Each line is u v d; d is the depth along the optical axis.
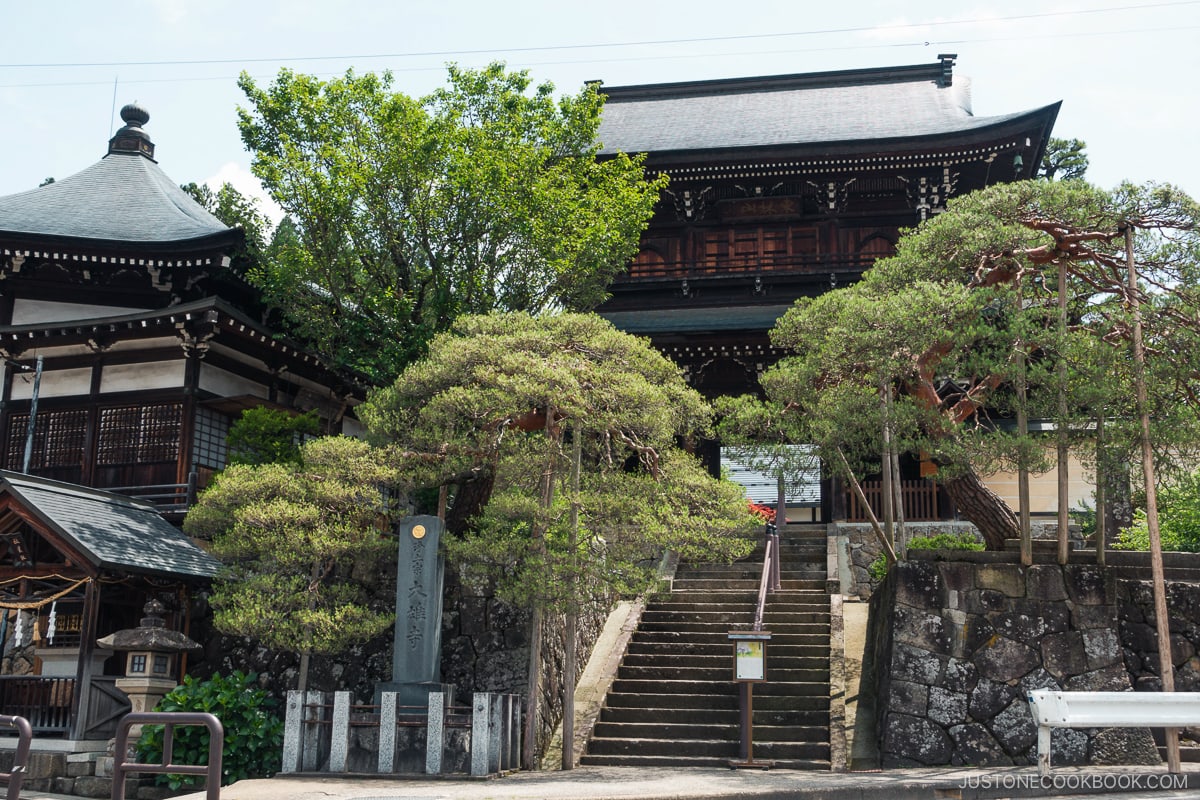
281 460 20.27
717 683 15.68
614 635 17.95
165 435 22.20
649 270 30.52
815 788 10.38
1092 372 12.49
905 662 13.03
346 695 12.94
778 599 18.83
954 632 13.09
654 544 14.18
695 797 10.05
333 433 26.80
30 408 23.19
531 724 13.81
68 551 16.02
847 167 28.53
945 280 14.51
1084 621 12.96
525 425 15.78
